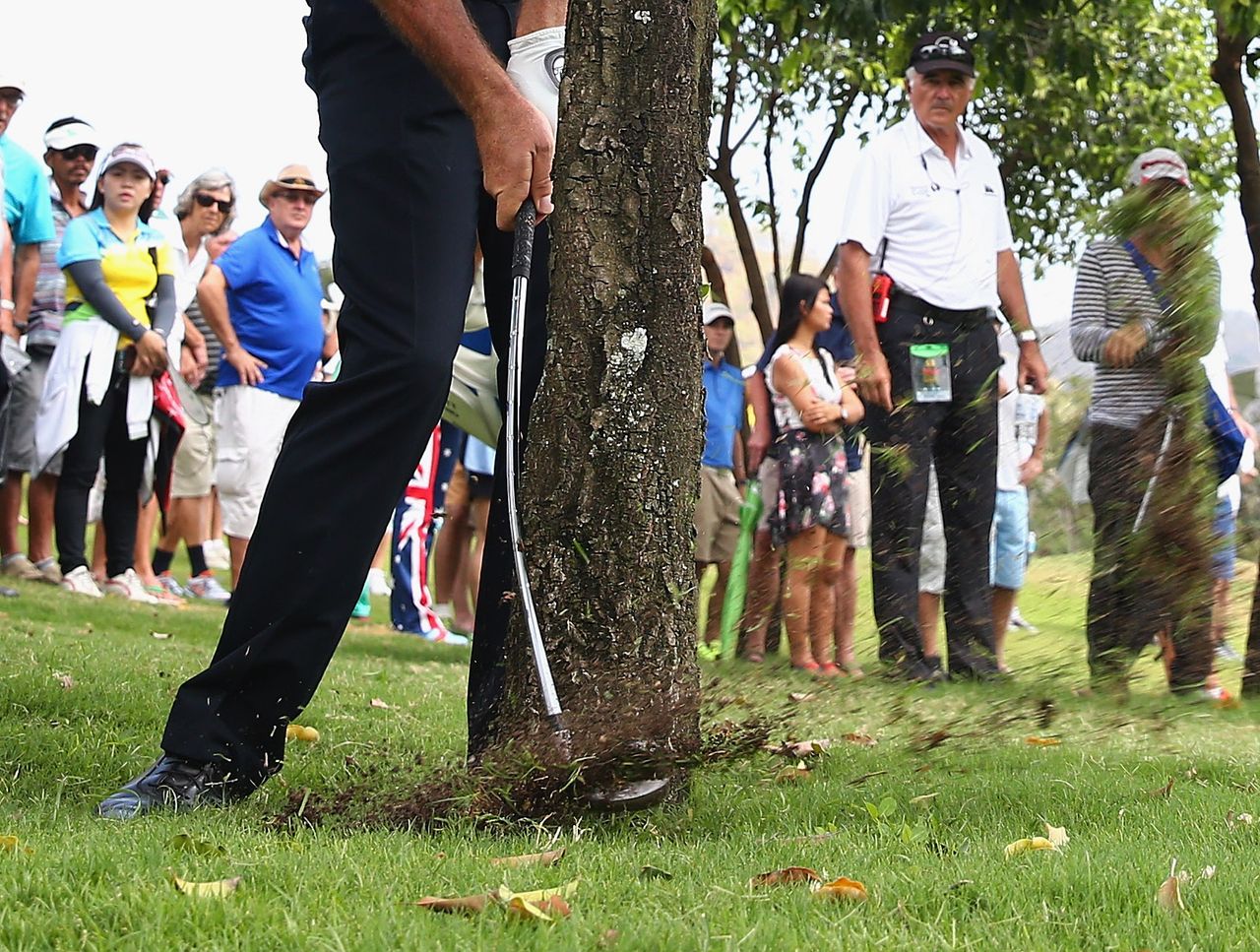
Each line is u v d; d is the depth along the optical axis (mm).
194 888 2283
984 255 7043
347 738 4320
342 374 3338
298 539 3277
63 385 9062
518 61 3434
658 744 3125
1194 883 2629
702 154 3246
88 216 9164
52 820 3012
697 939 2141
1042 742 4523
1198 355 3625
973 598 6027
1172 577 3688
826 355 6871
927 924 2332
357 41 3352
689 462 3211
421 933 2098
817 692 4699
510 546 3484
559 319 3199
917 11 7996
